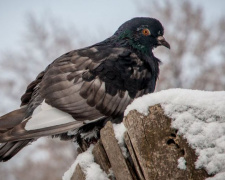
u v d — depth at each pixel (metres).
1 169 25.00
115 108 11.34
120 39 13.09
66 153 25.56
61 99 10.95
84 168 8.45
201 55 29.03
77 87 11.15
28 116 10.81
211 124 7.48
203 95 7.64
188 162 7.39
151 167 7.50
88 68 11.50
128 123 7.77
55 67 11.51
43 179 25.12
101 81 11.40
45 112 10.76
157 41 13.16
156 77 12.88
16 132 10.17
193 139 7.43
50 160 25.42
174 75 28.05
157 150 7.52
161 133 7.56
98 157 8.42
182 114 7.54
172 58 28.41
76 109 10.93
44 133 10.37
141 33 13.02
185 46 28.91
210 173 7.31
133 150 7.75
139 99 7.76
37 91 11.32
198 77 28.36
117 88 11.52
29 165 25.20
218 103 7.54
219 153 7.36
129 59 12.09
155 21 13.19
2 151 10.30
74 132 11.22
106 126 8.09
